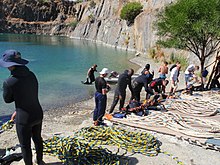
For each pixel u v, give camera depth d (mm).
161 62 27828
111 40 54188
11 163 5664
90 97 14977
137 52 38688
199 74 17219
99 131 7285
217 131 7645
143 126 8117
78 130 7668
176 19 13219
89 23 74625
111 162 5633
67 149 5734
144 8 47656
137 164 5902
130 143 6750
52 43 57875
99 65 27172
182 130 7734
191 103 10375
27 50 42000
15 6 102688
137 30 42219
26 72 4539
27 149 4633
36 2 105312
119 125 8344
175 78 12461
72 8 106000
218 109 9688
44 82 18500
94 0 88250
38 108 4668
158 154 6445
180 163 6051
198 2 12820
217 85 13805
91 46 51094
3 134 8703
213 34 13195
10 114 11938
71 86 17438
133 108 9281
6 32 98500
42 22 103875
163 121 8383
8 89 4391
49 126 10078
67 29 98312
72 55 36000
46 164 5297
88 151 5836
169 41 14438
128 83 9641
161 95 11289
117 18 55219
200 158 6402
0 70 22234
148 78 10938
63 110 12625
